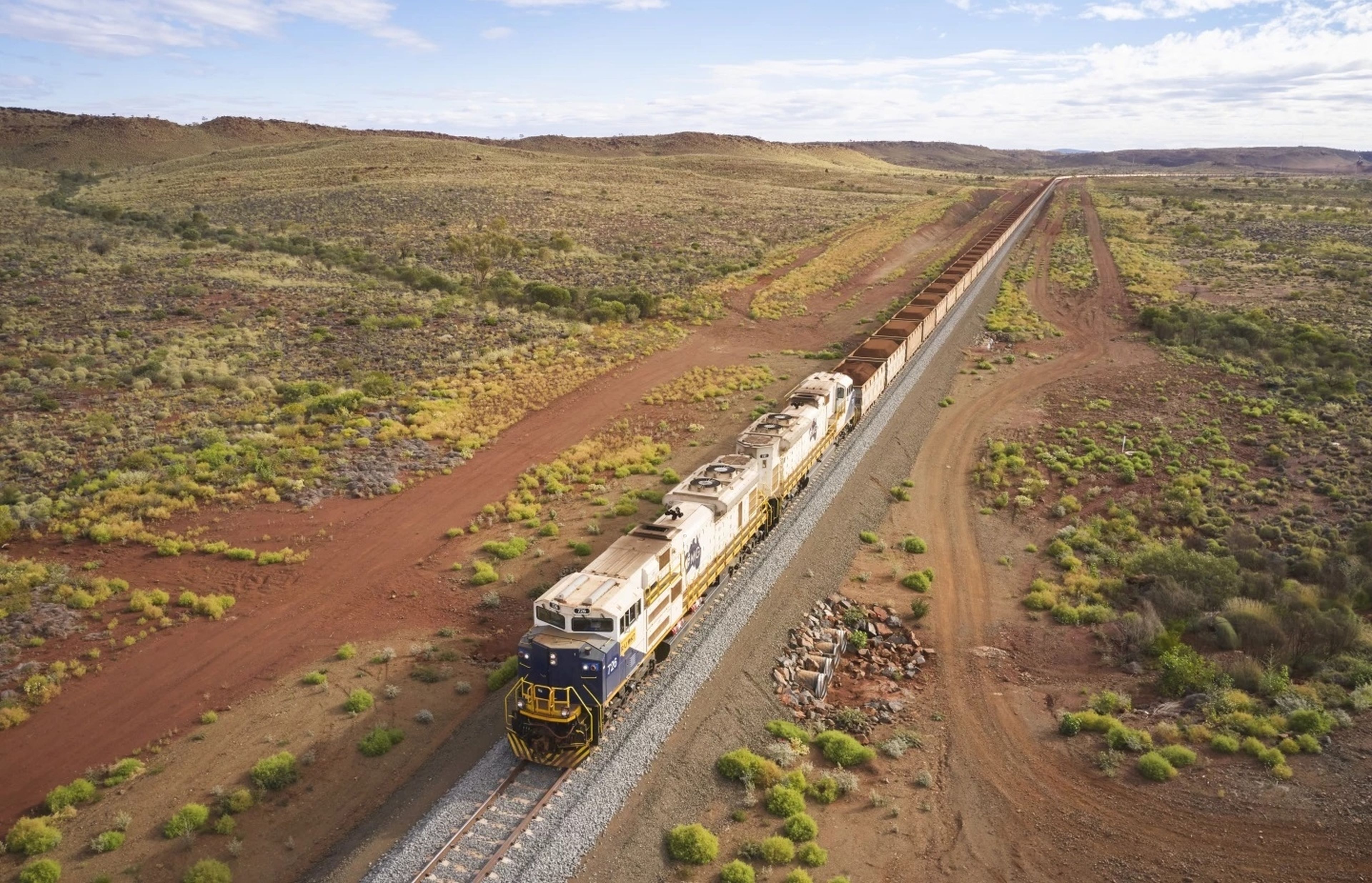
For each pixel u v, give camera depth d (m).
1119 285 99.12
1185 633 31.12
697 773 22.97
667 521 28.34
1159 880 19.80
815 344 77.88
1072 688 28.58
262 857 20.67
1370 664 27.30
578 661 22.25
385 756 24.27
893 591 35.59
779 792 22.30
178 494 41.53
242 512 40.47
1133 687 28.30
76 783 22.88
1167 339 76.38
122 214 128.88
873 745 25.42
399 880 18.77
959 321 80.81
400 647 29.91
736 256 122.38
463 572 35.50
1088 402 60.31
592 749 22.78
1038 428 55.56
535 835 19.81
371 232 127.12
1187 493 44.59
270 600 33.06
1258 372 67.06
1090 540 39.91
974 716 27.08
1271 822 21.11
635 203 165.50
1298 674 28.11
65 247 102.75
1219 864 20.06
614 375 66.38
